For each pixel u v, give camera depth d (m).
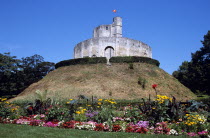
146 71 45.25
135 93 37.19
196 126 12.46
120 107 24.17
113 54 54.00
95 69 45.56
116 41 54.03
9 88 55.72
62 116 15.19
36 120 14.52
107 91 37.38
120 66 46.47
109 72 44.16
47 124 13.84
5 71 54.03
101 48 53.78
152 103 14.80
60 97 34.91
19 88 62.19
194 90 55.19
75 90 37.75
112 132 12.05
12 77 58.81
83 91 37.22
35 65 71.25
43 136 10.76
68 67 48.78
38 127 13.05
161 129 12.20
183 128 12.54
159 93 38.19
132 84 40.09
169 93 38.84
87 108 21.22
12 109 17.33
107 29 62.66
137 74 43.62
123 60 47.84
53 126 13.55
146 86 39.81
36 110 18.03
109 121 13.89
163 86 41.16
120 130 12.59
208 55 54.22
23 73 64.62
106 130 12.66
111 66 46.56
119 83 40.09
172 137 10.98
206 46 53.91
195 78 54.28
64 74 45.50
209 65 51.12
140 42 57.22
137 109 16.11
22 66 69.31
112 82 40.28
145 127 13.16
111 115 15.16
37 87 42.91
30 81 67.81
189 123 12.39
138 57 48.50
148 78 42.69
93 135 11.16
